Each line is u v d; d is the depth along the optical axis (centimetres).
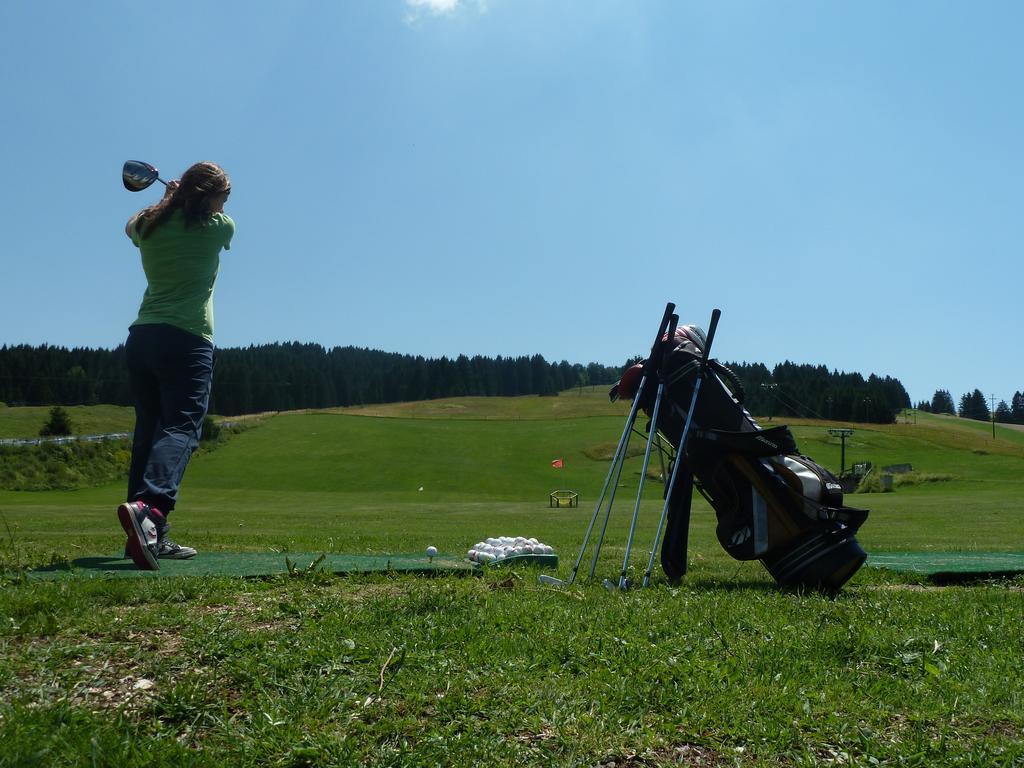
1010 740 256
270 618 386
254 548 844
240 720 260
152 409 596
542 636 358
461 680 294
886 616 437
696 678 305
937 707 283
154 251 567
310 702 269
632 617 409
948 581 655
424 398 17988
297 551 806
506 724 257
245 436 9244
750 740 254
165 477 543
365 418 10681
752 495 563
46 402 12375
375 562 611
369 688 285
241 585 468
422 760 231
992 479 7538
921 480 6781
